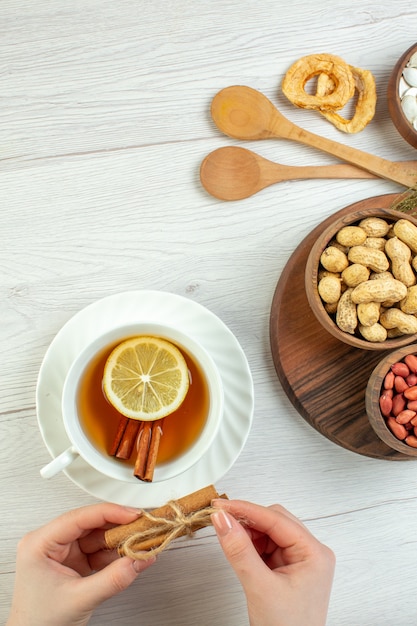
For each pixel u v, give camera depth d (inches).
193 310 21.8
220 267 24.2
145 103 24.2
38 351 23.6
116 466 20.3
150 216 24.1
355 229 22.2
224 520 18.4
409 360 22.0
